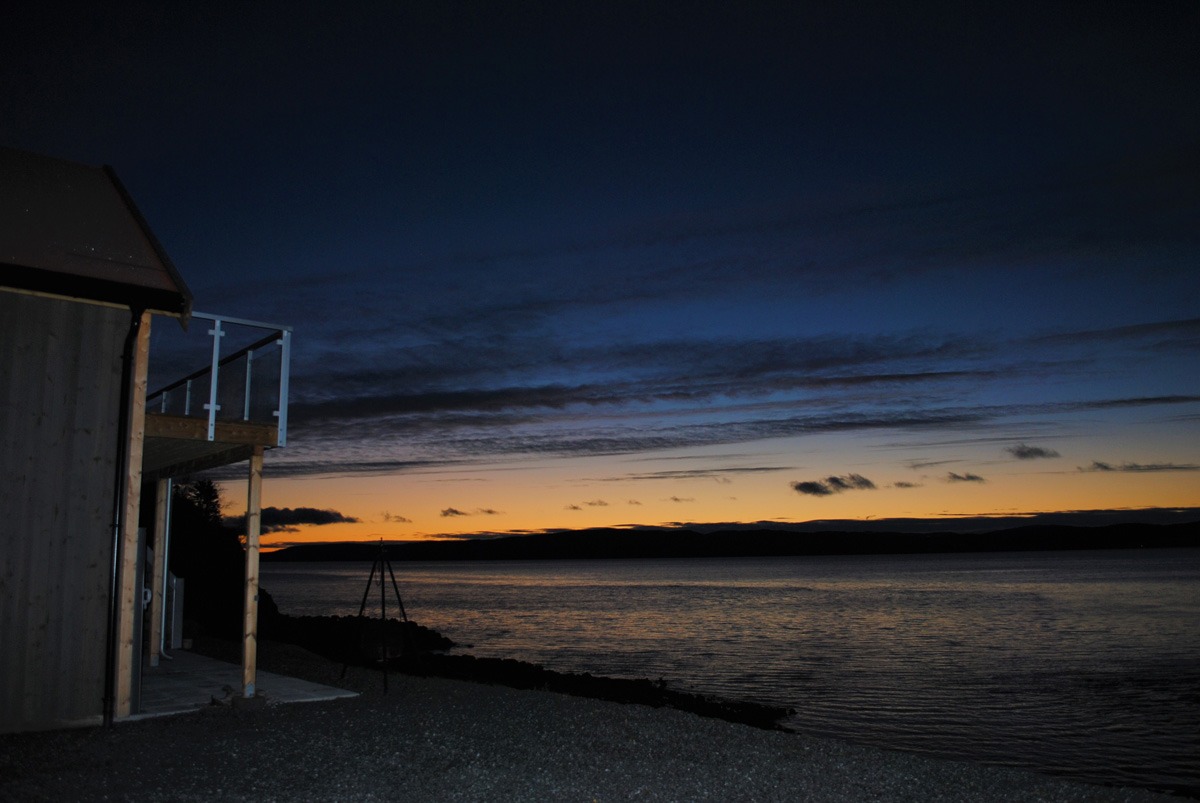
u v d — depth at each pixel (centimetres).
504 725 745
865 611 5100
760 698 2059
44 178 853
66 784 527
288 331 859
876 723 1778
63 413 716
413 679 1035
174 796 507
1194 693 2197
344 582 11356
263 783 539
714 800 523
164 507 1136
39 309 710
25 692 683
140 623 758
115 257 770
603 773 580
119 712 732
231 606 2166
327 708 817
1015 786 570
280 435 848
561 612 5203
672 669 2594
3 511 683
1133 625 4084
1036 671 2567
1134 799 546
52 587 701
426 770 580
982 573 11075
